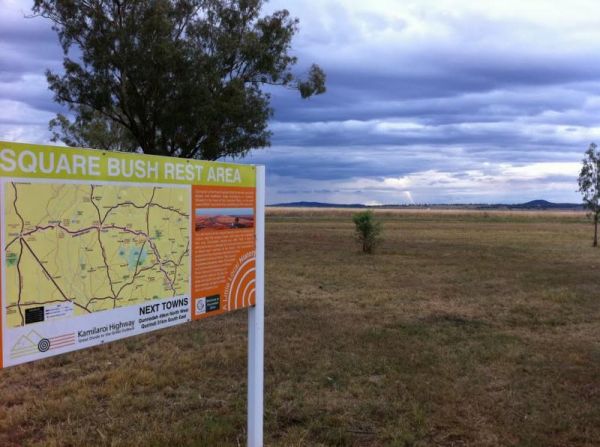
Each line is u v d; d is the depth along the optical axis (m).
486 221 61.09
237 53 21.06
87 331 2.73
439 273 15.07
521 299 10.87
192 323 8.45
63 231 2.60
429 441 4.22
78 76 21.16
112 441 4.05
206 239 3.41
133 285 2.95
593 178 25.36
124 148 32.53
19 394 5.20
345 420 4.58
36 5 19.28
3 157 2.34
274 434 4.31
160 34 19.48
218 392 5.27
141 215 2.98
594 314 9.34
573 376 5.87
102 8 19.69
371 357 6.48
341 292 11.64
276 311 9.48
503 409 4.89
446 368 6.06
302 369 6.02
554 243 28.12
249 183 3.74
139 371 5.80
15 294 2.42
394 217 74.56
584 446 4.17
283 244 26.50
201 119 19.83
